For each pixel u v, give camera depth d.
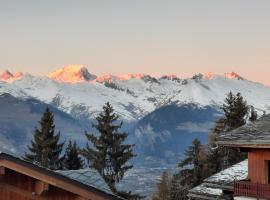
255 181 30.70
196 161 69.88
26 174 14.66
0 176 15.34
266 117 32.91
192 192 35.31
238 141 29.28
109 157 63.31
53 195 15.62
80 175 18.48
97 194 15.16
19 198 15.53
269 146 28.41
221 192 34.12
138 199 62.69
